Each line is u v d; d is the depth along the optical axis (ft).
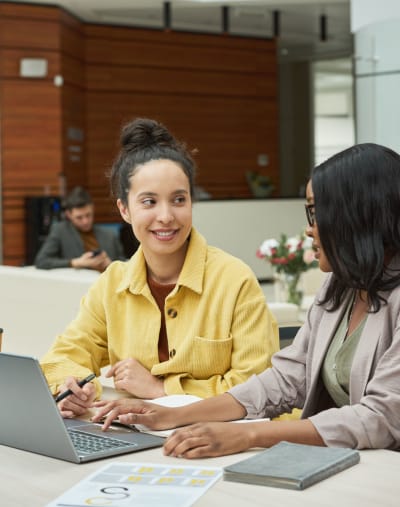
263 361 9.88
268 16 53.26
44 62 46.85
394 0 32.48
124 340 10.48
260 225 50.11
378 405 7.40
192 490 6.24
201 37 57.26
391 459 7.00
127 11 50.80
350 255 7.79
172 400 9.26
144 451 7.45
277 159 60.85
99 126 53.57
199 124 57.72
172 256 10.18
